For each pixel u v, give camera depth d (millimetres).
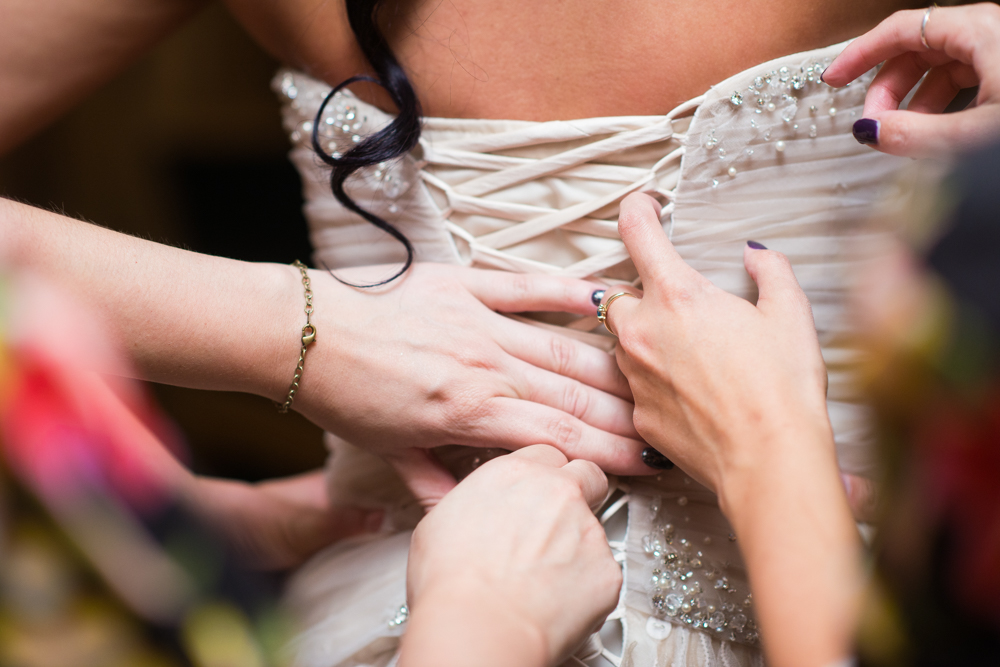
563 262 763
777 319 687
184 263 728
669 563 743
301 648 768
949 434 442
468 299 759
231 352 728
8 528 445
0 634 434
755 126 723
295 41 779
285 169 1740
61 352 514
